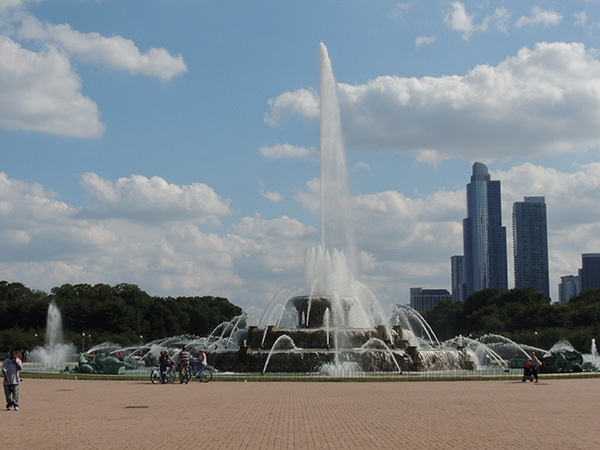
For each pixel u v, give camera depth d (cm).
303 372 7150
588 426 3112
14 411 3828
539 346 17475
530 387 5428
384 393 4869
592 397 4528
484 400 4331
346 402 4231
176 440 2753
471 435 2856
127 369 8906
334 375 6825
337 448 2548
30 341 17525
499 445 2606
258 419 3403
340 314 8962
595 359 10694
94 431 3022
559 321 19725
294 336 7944
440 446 2589
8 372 3906
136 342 19788
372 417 3459
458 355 7919
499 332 19775
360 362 7238
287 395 4756
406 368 7375
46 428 3125
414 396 4619
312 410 3794
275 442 2691
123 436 2869
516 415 3525
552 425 3150
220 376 6725
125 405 4128
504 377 6500
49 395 4866
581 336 17112
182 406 4050
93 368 7794
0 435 2916
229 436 2852
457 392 4941
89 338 18588
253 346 8238
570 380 6369
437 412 3669
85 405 4141
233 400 4406
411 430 3002
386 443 2659
